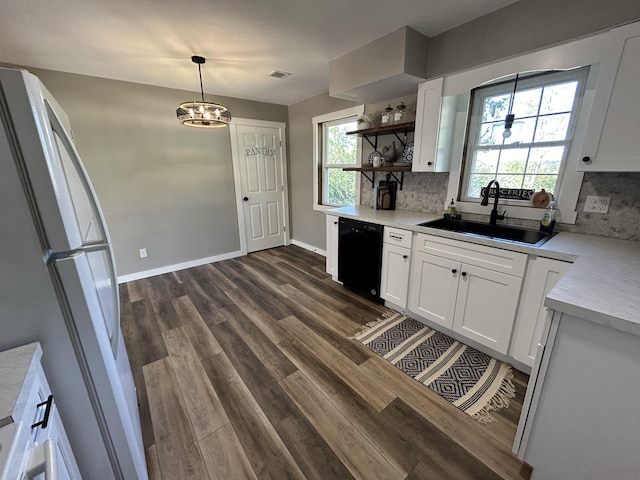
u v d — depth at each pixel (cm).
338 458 130
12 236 66
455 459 129
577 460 104
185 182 363
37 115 65
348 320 247
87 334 79
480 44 193
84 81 283
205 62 254
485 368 185
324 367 189
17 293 69
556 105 189
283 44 224
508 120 204
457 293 203
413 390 169
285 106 438
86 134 291
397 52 208
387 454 131
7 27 185
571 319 97
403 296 243
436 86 219
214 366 191
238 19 185
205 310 266
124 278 335
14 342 71
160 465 127
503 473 122
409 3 174
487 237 186
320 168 411
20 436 50
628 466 93
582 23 155
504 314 179
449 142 238
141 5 166
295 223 482
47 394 74
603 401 95
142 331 232
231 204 409
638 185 162
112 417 89
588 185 179
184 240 374
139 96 315
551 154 196
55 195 70
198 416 152
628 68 137
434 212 271
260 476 122
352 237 281
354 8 177
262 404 159
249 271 367
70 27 189
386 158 286
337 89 258
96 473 92
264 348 209
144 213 339
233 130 391
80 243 79
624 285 108
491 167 229
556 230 195
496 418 149
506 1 174
